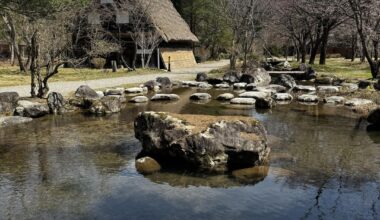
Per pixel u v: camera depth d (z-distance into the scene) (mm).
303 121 12352
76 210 6023
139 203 6238
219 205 6172
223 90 19797
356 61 38625
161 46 33375
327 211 6035
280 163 8102
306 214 5926
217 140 7641
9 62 34625
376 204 6277
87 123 11969
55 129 11188
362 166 8016
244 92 17516
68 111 13766
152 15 30781
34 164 8125
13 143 9727
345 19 28625
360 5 20625
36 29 14180
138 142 9695
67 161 8289
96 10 28672
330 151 9047
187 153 7582
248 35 30188
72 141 9867
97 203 6246
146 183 7016
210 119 8188
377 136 10477
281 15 35000
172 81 21844
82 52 29844
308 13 29062
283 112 13844
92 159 8391
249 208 6082
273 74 24391
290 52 54969
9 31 26062
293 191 6723
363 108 14328
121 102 15383
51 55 16641
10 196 6543
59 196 6527
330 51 54562
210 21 49094
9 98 12977
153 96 16484
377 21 21500
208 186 6883
